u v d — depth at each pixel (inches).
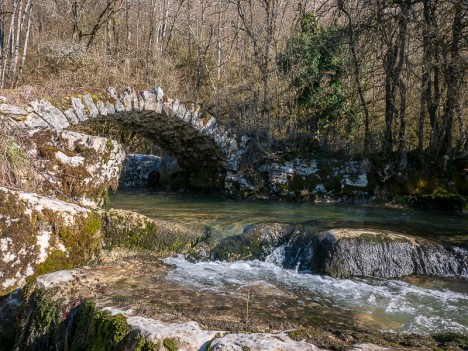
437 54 422.6
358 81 466.6
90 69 614.9
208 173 525.3
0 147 248.2
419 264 265.0
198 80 722.2
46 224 220.4
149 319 153.5
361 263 259.9
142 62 781.3
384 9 440.5
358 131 536.7
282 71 530.9
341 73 498.6
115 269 230.4
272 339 133.7
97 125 600.4
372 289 232.4
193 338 138.4
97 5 820.6
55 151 275.9
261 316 179.5
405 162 453.4
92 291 192.4
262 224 308.2
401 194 447.8
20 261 209.3
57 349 173.5
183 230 291.0
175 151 529.3
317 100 504.7
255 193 481.4
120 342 143.6
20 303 203.8
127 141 648.4
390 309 203.0
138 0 836.6
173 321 154.3
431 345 149.7
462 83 417.4
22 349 182.5
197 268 256.1
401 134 454.6
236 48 853.2
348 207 428.8
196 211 378.6
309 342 136.5
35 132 282.5
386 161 461.1
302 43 510.6
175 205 417.7
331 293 223.5
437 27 418.3
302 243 285.4
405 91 449.1
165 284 214.1
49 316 179.8
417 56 493.7
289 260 282.7
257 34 692.7
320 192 468.1
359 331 165.2
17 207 212.1
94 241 244.8
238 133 501.0
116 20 862.5
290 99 524.7
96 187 294.5
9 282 205.8
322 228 294.8
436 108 445.1
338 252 260.2
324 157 496.4
